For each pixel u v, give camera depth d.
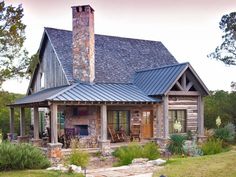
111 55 28.78
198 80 25.41
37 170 13.57
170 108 24.89
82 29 24.94
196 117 26.14
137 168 14.97
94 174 13.77
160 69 26.45
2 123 32.38
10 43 20.89
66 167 14.52
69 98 20.97
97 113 23.73
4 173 13.02
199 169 13.34
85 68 24.78
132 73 28.06
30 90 32.56
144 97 24.09
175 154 20.97
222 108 31.34
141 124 25.59
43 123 29.89
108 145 21.50
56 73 26.89
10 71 20.86
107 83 25.77
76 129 23.38
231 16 37.03
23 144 15.07
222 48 37.78
